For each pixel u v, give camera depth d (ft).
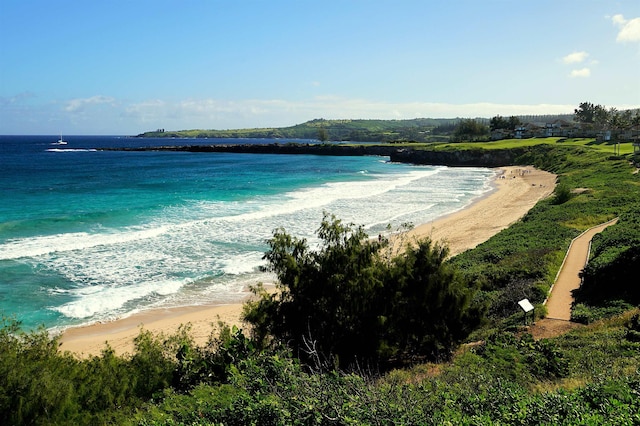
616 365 34.37
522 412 24.03
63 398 31.01
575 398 25.88
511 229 106.83
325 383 26.18
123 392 34.68
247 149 500.74
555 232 95.04
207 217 127.85
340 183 216.13
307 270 47.80
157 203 148.77
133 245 98.43
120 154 447.42
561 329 50.47
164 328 62.23
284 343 45.47
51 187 184.14
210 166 312.09
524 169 286.05
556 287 65.00
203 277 81.61
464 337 48.67
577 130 434.71
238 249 97.45
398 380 34.24
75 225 114.11
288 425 23.30
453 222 130.11
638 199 120.37
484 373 34.86
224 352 41.57
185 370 38.68
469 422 22.84
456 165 346.54
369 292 46.01
